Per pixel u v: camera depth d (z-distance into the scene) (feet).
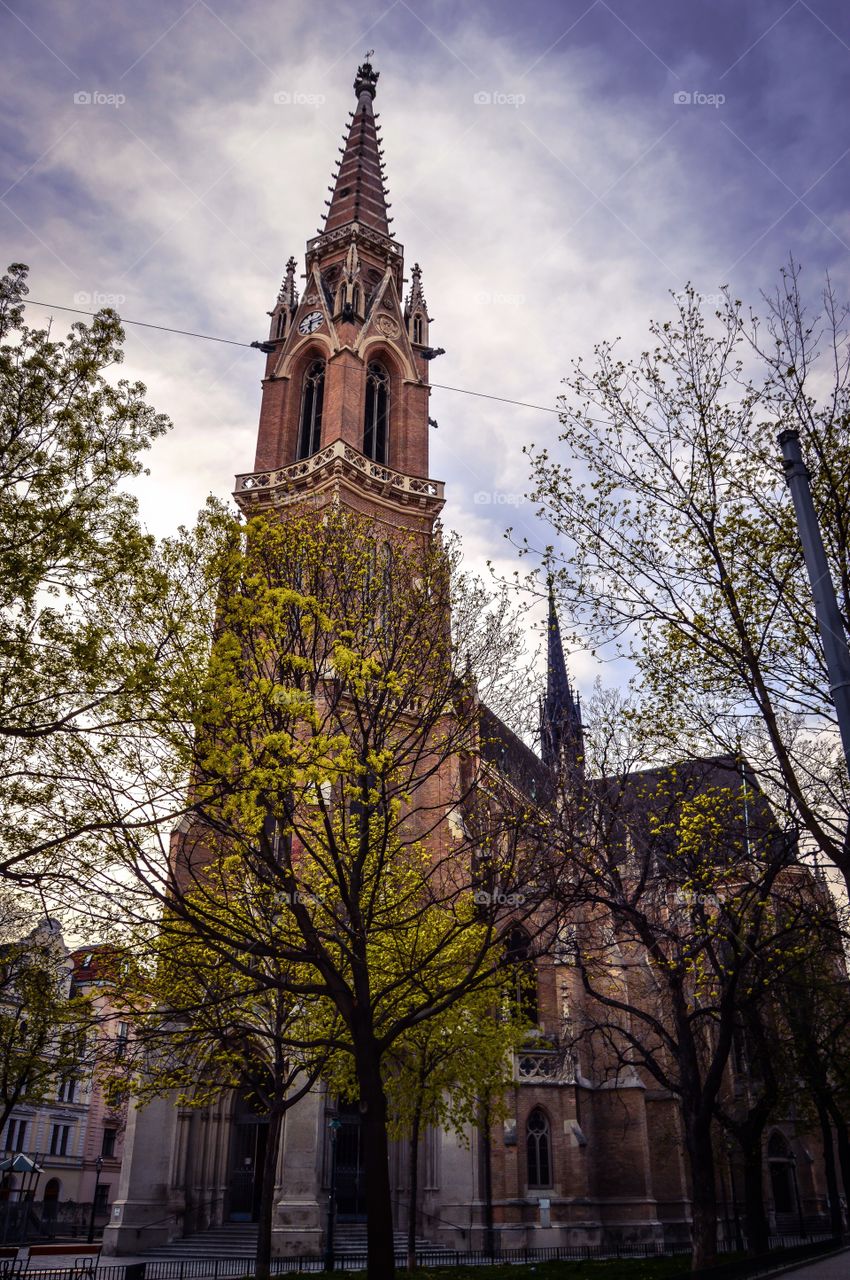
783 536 61.87
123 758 54.39
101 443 55.36
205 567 58.85
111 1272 92.02
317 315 197.98
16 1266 95.55
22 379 54.54
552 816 87.86
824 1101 119.96
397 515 174.50
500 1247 120.88
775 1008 117.19
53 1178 213.25
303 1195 108.27
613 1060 151.74
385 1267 49.52
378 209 232.12
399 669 69.46
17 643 50.78
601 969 128.36
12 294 55.57
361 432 183.83
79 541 52.49
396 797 62.54
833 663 43.57
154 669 49.65
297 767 53.47
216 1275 85.46
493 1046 102.12
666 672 66.39
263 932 61.72
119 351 57.77
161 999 80.64
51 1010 82.94
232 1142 124.77
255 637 60.95
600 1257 123.03
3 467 53.62
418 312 210.38
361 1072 53.88
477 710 74.08
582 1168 137.08
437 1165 122.72
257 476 178.19
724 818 74.49
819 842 53.57
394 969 82.64
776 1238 156.66
